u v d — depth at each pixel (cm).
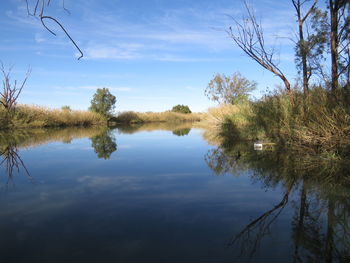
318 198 283
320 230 208
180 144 845
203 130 1614
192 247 182
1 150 686
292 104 674
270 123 748
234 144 813
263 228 212
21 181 369
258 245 184
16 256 171
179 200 283
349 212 244
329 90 560
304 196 291
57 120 1892
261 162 496
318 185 331
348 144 462
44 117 1725
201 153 638
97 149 716
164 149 719
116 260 165
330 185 329
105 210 253
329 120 499
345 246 183
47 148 730
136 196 297
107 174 412
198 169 449
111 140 978
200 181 366
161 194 305
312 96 609
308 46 673
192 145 813
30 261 165
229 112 1370
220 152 649
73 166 477
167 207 261
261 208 257
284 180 360
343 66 565
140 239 193
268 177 380
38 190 323
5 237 198
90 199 287
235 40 671
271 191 313
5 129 1454
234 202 275
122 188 331
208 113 1756
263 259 167
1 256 171
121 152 657
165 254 173
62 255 172
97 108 2602
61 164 496
